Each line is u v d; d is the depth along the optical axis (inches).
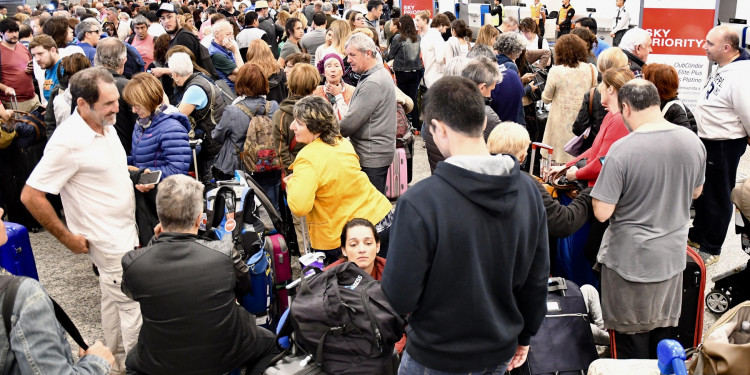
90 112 119.7
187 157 152.8
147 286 102.9
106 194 124.8
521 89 199.5
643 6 248.8
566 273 149.8
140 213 134.1
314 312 103.4
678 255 115.6
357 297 103.4
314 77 173.9
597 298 136.9
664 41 249.3
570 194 145.7
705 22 241.4
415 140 327.6
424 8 451.5
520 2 653.3
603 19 482.9
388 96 170.1
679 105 154.3
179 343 104.9
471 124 72.1
